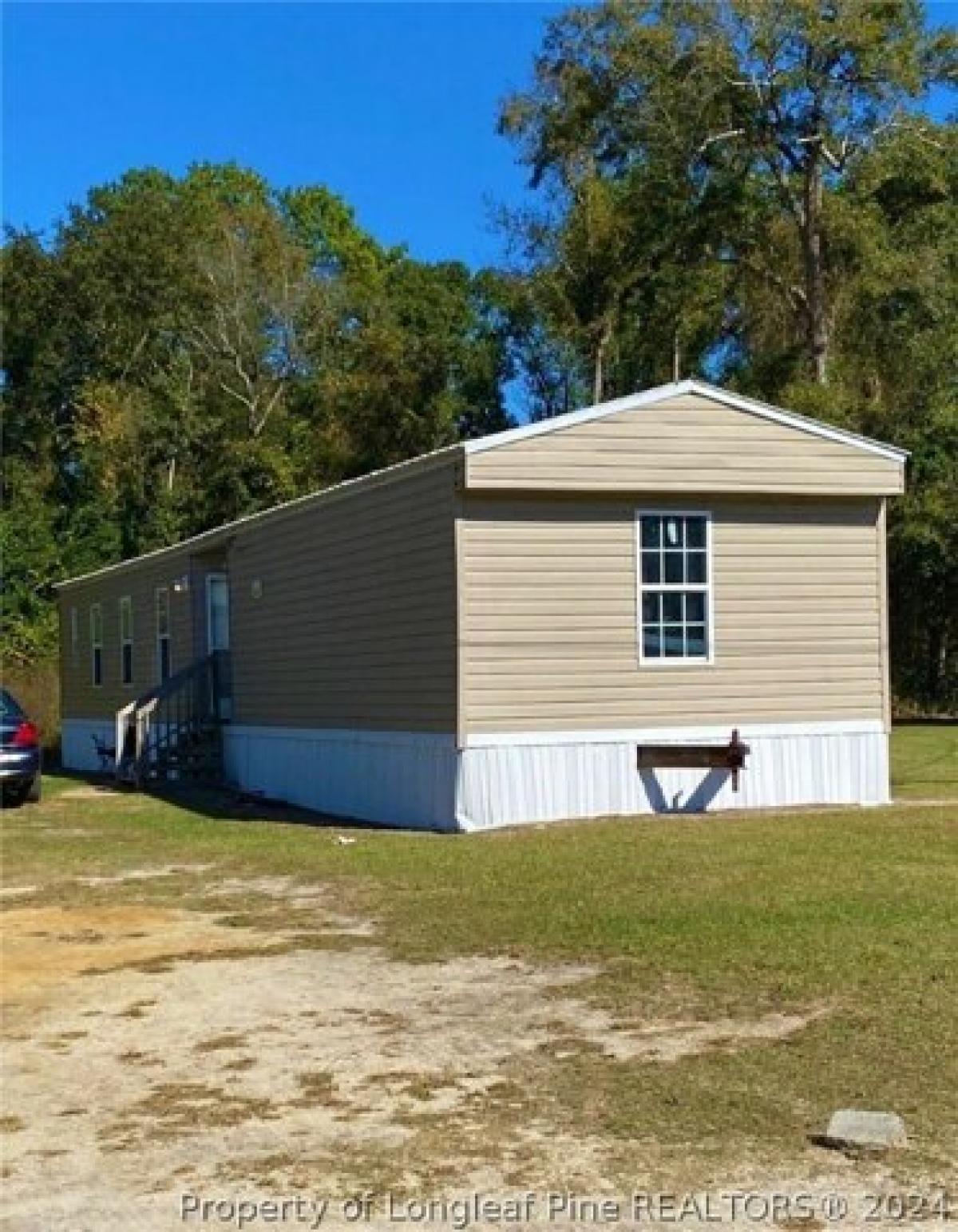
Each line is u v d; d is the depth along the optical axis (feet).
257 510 149.38
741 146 121.08
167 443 155.53
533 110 129.18
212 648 75.05
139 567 83.71
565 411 154.71
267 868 40.83
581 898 33.47
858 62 114.83
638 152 126.41
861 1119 17.92
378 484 54.29
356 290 185.06
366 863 40.78
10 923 33.60
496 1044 22.27
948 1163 16.97
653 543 51.37
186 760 72.95
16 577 141.08
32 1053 22.77
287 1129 18.83
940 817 48.44
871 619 54.49
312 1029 23.53
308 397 167.53
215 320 175.52
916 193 119.14
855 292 119.44
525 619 49.52
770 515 53.16
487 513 49.19
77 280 178.81
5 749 62.08
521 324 153.48
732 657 52.34
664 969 26.32
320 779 60.03
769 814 50.65
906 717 118.62
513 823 49.11
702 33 116.26
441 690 49.96
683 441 50.96
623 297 134.41
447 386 152.66
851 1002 23.61
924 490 107.86
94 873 41.19
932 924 29.09
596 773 50.29
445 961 28.09
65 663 100.83
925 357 111.96
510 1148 17.83
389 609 53.67
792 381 118.52
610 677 50.57
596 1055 21.50
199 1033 23.56
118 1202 16.63
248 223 180.86
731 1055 21.17
